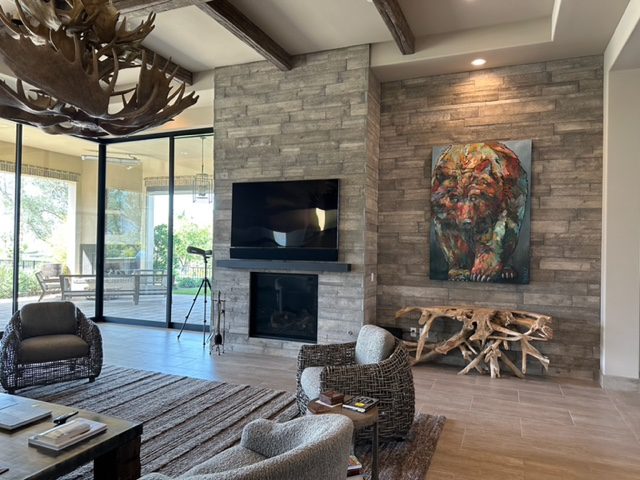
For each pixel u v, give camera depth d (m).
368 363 3.12
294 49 5.11
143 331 6.61
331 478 1.38
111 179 7.35
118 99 5.97
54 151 6.66
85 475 2.46
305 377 3.02
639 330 4.18
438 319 5.09
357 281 4.98
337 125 5.09
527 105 4.80
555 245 4.67
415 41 4.79
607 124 4.35
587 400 3.86
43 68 1.93
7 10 3.65
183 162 6.81
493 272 4.84
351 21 4.46
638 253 4.21
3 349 3.67
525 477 2.56
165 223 6.93
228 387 4.02
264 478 1.19
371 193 5.12
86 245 7.16
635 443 3.02
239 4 4.16
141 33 2.43
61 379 3.92
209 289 6.48
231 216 5.58
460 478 2.53
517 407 3.66
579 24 3.97
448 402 3.76
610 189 4.32
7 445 1.92
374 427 2.33
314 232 5.14
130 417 3.30
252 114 5.51
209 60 5.46
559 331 4.65
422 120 5.20
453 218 5.00
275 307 5.44
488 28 4.53
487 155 4.89
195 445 2.85
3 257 6.01
